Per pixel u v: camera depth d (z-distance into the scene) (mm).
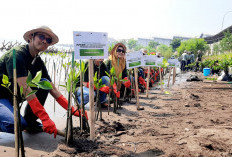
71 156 2000
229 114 3715
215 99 5246
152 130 2809
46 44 2387
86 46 2338
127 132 2732
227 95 5910
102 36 2408
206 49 42812
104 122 3070
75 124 2961
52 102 4344
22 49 2330
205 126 2979
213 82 9500
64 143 2271
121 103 4527
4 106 2312
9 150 2041
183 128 2902
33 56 2467
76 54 2311
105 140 2445
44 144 2258
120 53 4418
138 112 3840
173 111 3938
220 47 27016
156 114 3699
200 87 7680
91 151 2141
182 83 9133
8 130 2207
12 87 2383
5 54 2285
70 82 2164
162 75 10148
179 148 2227
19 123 1575
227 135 2580
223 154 2078
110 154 2086
